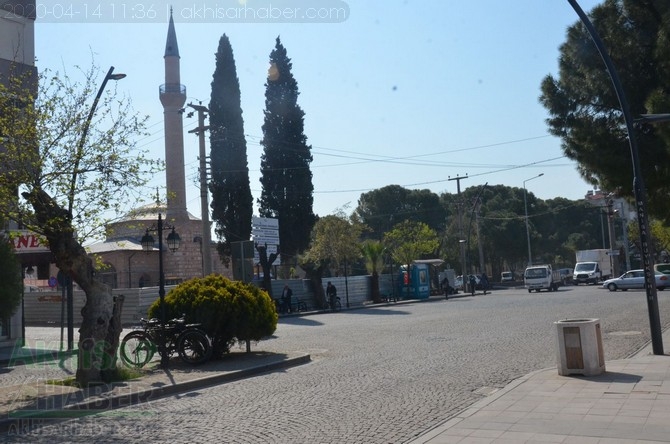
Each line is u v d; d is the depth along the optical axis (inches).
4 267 606.5
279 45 1737.2
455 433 315.0
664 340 660.1
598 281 2470.5
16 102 513.7
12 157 479.2
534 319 973.8
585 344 451.2
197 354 613.0
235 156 1561.3
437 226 3186.5
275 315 696.4
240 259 904.9
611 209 2380.7
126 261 1989.4
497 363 555.2
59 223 497.4
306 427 345.7
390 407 390.3
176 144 2075.5
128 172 517.0
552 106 764.6
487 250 2982.3
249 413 391.2
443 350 658.8
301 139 1733.5
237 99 1576.0
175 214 2073.1
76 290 1393.9
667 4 671.8
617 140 727.1
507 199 3245.6
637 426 308.3
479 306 1401.3
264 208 1718.8
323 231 1815.9
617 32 713.6
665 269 1988.2
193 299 649.0
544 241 3253.0
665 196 762.8
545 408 359.6
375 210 3174.2
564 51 760.3
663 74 676.1
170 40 2091.5
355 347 727.7
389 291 2049.7
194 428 356.8
